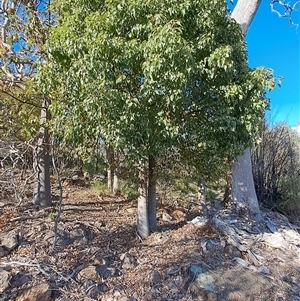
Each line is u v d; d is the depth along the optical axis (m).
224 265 3.90
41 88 3.69
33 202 4.88
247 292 3.49
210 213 5.71
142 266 3.59
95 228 4.30
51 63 3.57
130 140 3.30
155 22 3.19
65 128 3.59
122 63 3.20
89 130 3.48
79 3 3.53
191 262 3.77
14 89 4.77
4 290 2.86
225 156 4.13
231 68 3.52
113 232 4.30
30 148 4.77
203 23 3.42
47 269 3.22
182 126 3.75
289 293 3.68
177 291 3.33
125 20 3.28
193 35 3.54
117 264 3.59
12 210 4.48
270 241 4.93
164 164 4.25
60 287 3.05
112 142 3.28
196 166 4.25
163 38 2.93
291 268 4.24
